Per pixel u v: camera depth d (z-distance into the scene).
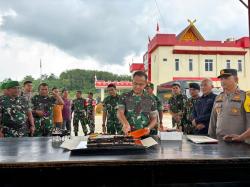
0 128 4.87
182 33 30.36
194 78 29.11
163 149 2.38
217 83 28.05
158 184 2.12
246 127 3.41
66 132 3.20
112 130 6.48
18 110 4.93
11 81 4.90
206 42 29.56
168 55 29.03
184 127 5.85
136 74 3.43
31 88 6.12
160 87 21.14
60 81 59.03
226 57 29.80
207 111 4.52
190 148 2.45
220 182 2.15
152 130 3.66
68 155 2.13
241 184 2.23
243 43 29.89
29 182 2.05
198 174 2.13
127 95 3.45
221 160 2.00
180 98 6.41
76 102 10.54
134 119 3.39
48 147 2.56
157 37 28.97
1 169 1.99
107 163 1.93
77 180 2.07
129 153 2.18
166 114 21.09
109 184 2.08
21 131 4.95
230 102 3.54
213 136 3.69
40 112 5.86
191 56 29.36
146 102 3.45
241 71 30.08
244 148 2.45
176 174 2.12
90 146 2.25
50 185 2.06
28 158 2.04
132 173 2.08
